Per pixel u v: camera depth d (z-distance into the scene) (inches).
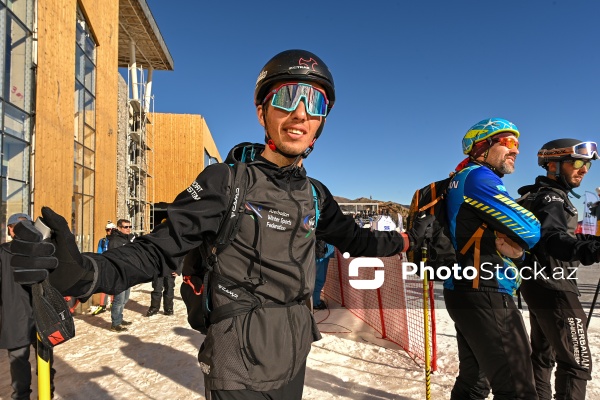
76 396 149.0
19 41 249.6
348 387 145.7
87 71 372.8
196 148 931.3
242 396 50.9
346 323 236.8
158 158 923.4
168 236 46.0
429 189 99.8
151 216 854.5
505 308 82.6
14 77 244.2
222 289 52.6
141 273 43.0
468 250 86.4
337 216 68.4
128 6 548.7
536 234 81.0
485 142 94.0
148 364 181.6
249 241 52.2
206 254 54.2
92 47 388.8
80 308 296.7
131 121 666.2
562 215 98.1
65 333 40.6
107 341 222.4
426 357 109.7
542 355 112.7
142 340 221.9
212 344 52.3
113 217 445.4
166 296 288.2
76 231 342.3
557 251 92.3
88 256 39.1
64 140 301.4
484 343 83.0
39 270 35.1
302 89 55.0
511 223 80.1
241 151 60.3
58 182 291.9
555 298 99.8
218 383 50.8
